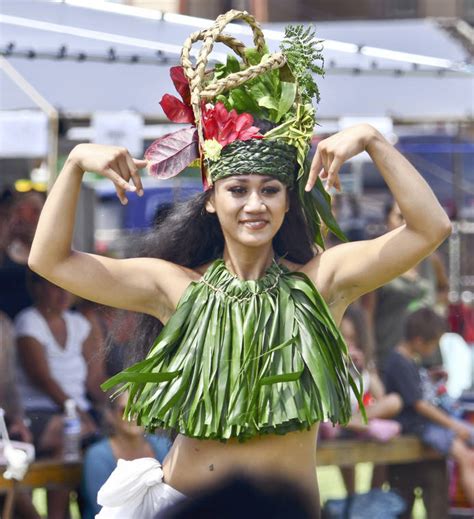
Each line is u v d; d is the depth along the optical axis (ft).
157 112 32.35
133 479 16.02
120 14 30.27
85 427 29.73
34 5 30.30
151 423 15.58
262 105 15.55
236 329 15.40
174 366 15.46
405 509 31.48
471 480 31.27
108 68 32.22
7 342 29.19
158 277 16.16
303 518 15.53
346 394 15.76
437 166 50.80
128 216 46.78
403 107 34.09
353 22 33.91
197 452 15.69
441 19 33.53
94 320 31.37
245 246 15.58
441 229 15.08
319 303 15.58
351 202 45.21
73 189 15.58
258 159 15.15
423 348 31.91
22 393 29.86
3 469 25.81
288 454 15.43
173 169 15.71
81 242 38.34
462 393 36.27
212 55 28.63
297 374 14.93
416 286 34.12
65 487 27.09
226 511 15.57
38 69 32.12
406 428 31.19
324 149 14.96
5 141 33.76
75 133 35.83
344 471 32.37
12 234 32.07
